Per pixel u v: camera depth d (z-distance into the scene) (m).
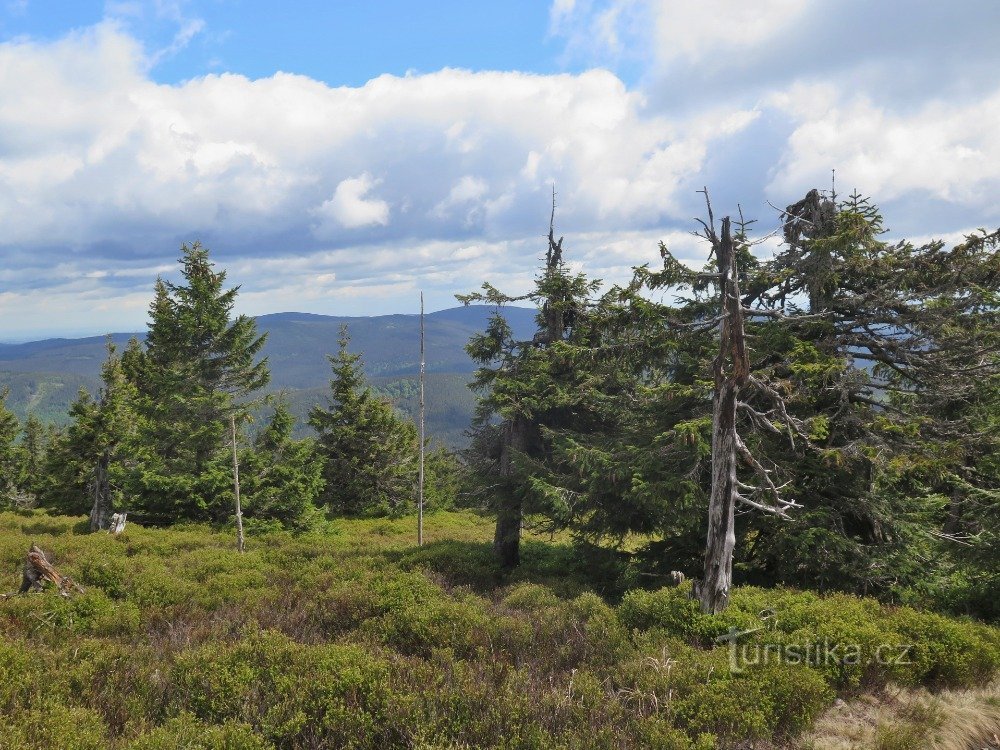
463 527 37.66
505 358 19.56
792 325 12.75
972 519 11.66
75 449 28.20
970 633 9.28
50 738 5.66
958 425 11.48
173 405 30.73
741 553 14.84
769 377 12.02
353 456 39.44
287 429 32.50
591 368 15.99
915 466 10.27
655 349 14.14
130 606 11.63
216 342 31.58
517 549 19.91
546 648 9.79
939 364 11.43
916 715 7.48
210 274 32.16
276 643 8.50
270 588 14.91
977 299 11.10
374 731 6.51
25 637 9.50
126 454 29.06
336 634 10.77
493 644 9.87
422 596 12.45
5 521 29.23
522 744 6.29
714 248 10.31
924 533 11.85
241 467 30.84
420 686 7.49
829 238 11.77
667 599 10.96
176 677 7.59
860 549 11.67
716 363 10.55
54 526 28.67
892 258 12.08
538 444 19.44
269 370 33.00
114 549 20.83
